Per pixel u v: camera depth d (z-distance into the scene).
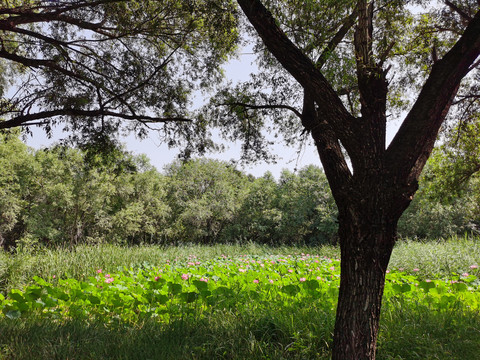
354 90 4.78
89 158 9.39
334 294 5.05
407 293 5.55
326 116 3.41
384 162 3.25
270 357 3.58
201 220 36.72
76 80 8.46
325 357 3.59
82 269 9.58
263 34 3.47
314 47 4.62
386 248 3.16
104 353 3.59
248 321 4.35
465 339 3.84
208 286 5.40
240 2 3.49
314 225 33.69
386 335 4.00
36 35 7.62
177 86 9.48
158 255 13.08
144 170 37.56
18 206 32.12
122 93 8.72
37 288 5.04
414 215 27.33
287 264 10.46
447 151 11.16
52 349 3.50
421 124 3.22
